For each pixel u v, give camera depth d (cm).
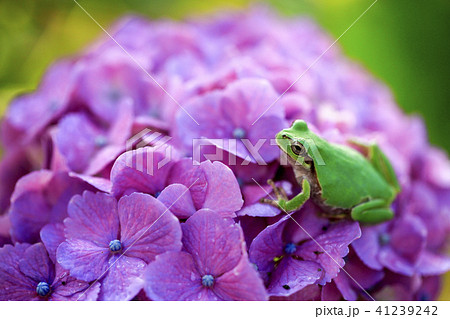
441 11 34
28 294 18
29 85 31
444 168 27
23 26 30
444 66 35
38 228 20
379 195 20
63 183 20
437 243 24
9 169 24
